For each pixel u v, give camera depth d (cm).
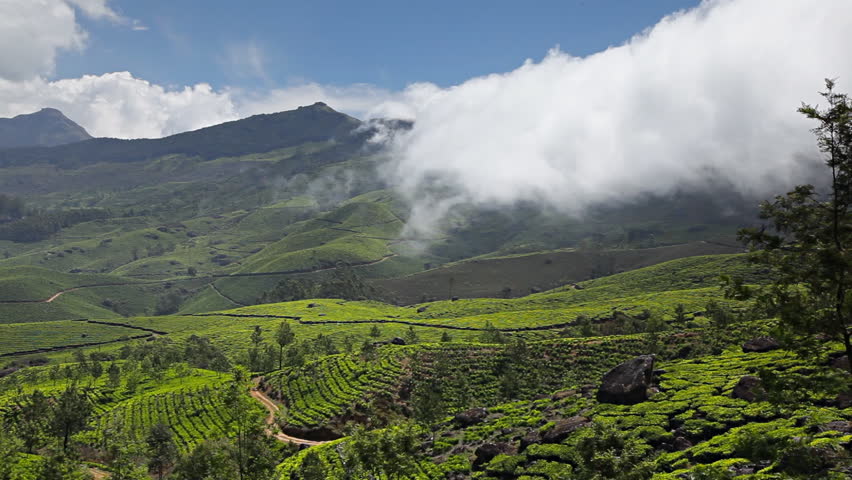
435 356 15638
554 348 15088
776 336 3123
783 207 3152
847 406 6181
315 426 12425
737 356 9944
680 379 9050
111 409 15300
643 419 7456
